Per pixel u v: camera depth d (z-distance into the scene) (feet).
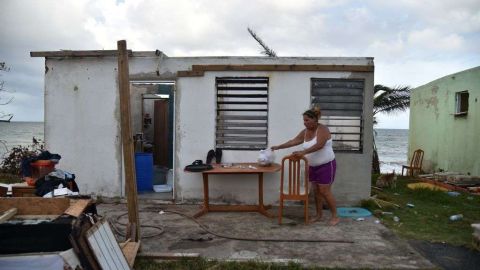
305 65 22.58
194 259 14.11
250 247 15.72
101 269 10.12
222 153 23.25
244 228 18.35
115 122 23.62
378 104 44.01
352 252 15.24
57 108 23.93
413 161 45.34
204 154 23.31
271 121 23.02
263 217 20.47
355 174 22.86
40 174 16.14
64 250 10.45
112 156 23.72
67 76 23.79
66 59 23.71
